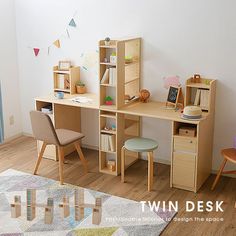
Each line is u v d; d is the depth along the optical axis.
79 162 3.88
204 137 3.29
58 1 4.00
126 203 3.09
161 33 3.56
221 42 3.33
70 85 3.97
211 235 2.70
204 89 3.39
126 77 3.82
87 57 3.98
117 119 3.48
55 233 2.70
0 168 3.72
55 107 3.82
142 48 3.68
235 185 3.39
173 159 3.29
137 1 3.60
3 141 4.39
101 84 3.48
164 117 3.26
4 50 4.26
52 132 3.27
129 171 3.67
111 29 3.79
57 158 3.90
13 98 4.46
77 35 3.98
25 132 4.62
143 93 3.68
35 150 4.18
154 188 3.34
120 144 3.59
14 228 2.75
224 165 3.25
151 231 2.73
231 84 3.38
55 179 3.50
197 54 3.46
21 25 4.29
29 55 4.34
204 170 3.41
